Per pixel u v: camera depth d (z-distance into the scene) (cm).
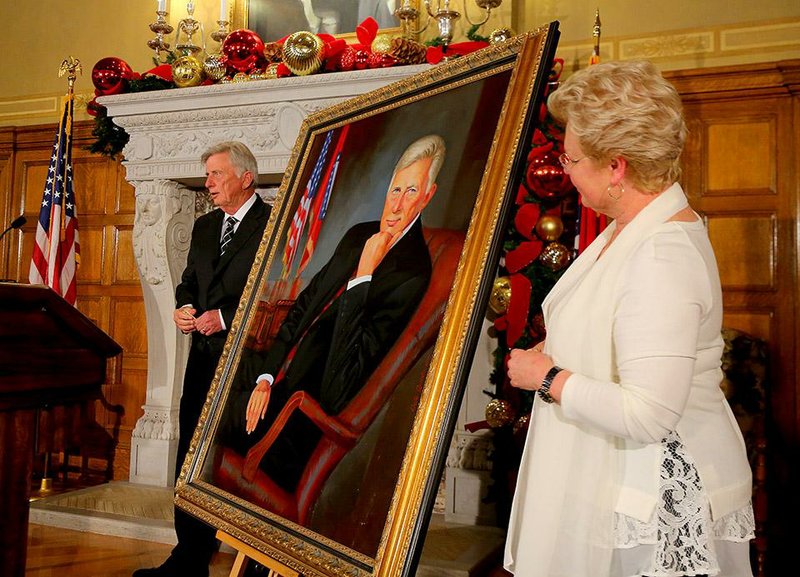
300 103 473
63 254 529
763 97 454
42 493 511
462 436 453
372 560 146
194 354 344
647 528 134
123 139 545
